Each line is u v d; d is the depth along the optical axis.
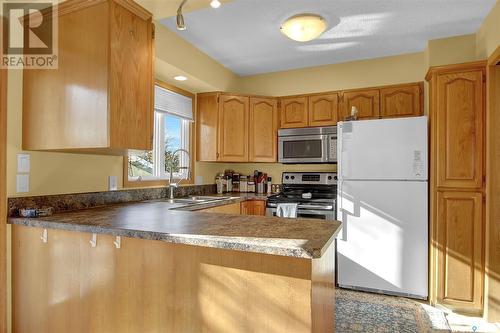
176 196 3.20
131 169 2.79
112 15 1.62
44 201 1.91
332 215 3.11
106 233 1.44
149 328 1.42
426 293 2.61
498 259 2.31
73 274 1.59
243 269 1.24
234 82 4.02
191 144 3.61
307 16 2.48
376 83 3.52
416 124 2.65
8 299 1.74
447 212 2.49
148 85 1.88
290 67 3.83
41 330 1.67
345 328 2.20
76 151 1.95
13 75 1.78
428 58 3.03
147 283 1.42
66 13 1.71
